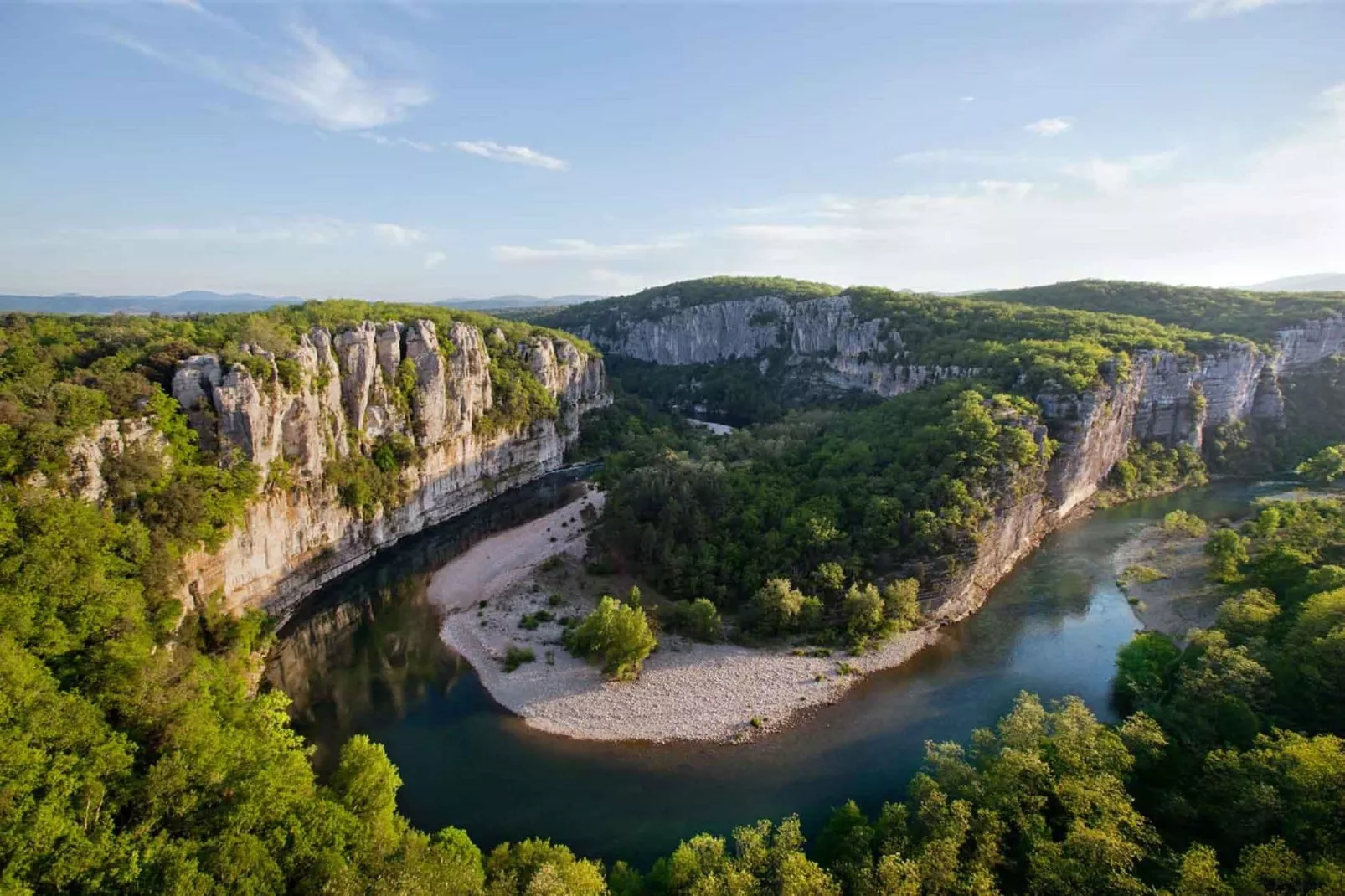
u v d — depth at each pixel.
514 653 75.25
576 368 184.00
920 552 82.25
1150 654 65.62
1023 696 54.25
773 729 62.62
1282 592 72.56
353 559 104.12
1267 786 39.94
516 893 36.94
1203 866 34.88
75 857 29.39
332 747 61.53
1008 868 39.72
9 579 46.75
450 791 55.47
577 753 60.00
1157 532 111.69
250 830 35.47
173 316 126.75
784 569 83.31
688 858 39.47
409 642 80.81
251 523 81.38
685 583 86.00
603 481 128.00
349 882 33.41
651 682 69.38
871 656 74.12
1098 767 45.16
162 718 42.66
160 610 60.19
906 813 43.56
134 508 65.62
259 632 75.75
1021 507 96.75
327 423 98.94
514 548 109.81
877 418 121.44
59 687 41.50
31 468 57.12
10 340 79.81
